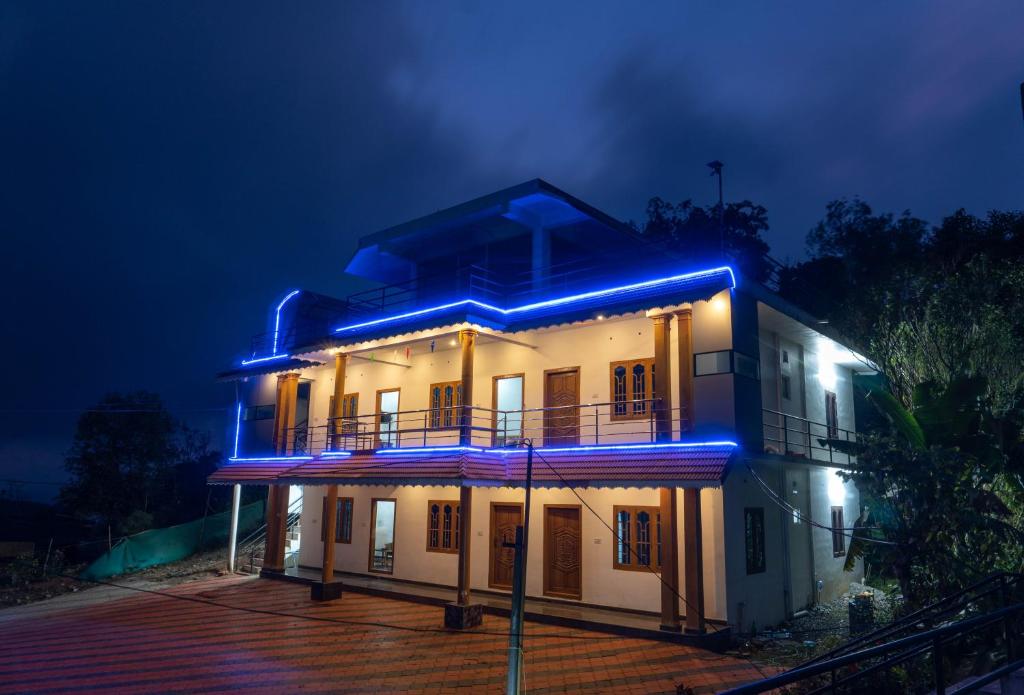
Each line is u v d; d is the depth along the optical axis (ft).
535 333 63.46
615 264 58.65
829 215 112.98
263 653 46.91
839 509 70.79
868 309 88.12
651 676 40.40
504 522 63.57
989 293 58.44
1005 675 21.44
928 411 41.65
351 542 76.89
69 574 84.43
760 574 54.13
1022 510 41.50
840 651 31.12
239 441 85.30
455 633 51.70
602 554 56.70
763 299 54.19
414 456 59.98
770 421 59.57
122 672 43.21
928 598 39.37
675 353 55.06
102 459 109.19
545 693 37.73
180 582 76.07
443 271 75.82
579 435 60.70
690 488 48.06
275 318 83.71
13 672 43.65
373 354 75.56
